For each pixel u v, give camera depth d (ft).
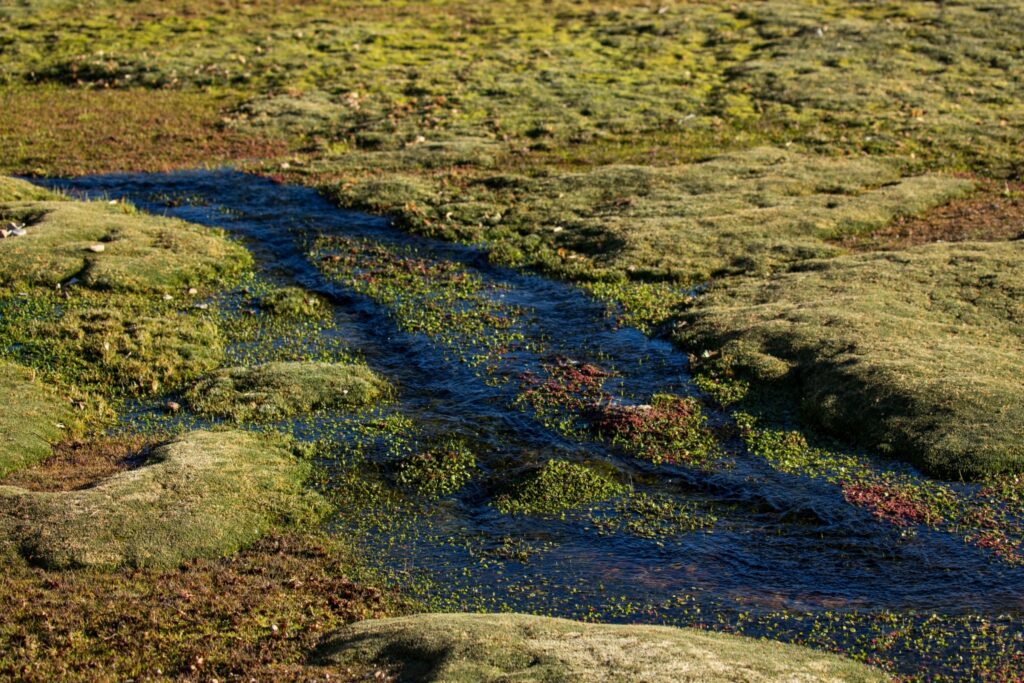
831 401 79.00
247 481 69.97
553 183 134.82
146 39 196.65
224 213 127.95
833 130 151.43
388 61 186.39
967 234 113.39
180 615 56.44
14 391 81.66
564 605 58.85
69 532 62.34
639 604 58.65
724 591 59.77
